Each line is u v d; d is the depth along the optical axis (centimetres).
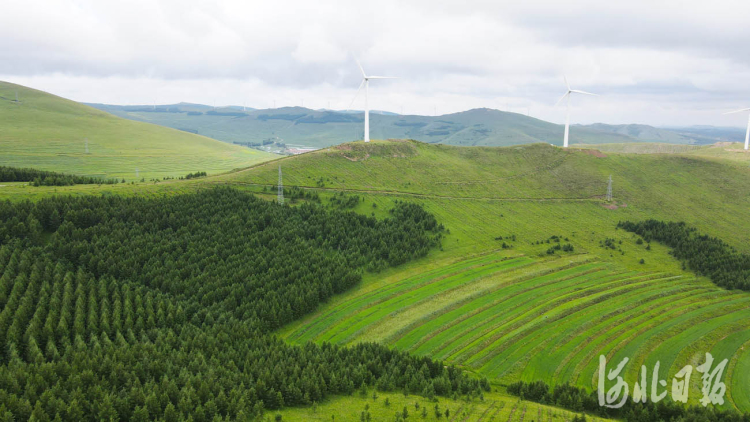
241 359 8412
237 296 10875
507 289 12812
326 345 9462
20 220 12044
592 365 9450
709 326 11112
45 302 9406
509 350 9912
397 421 6738
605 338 10431
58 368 7206
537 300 12206
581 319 11219
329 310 11531
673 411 7688
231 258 12238
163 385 6988
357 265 13438
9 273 10131
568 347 10044
